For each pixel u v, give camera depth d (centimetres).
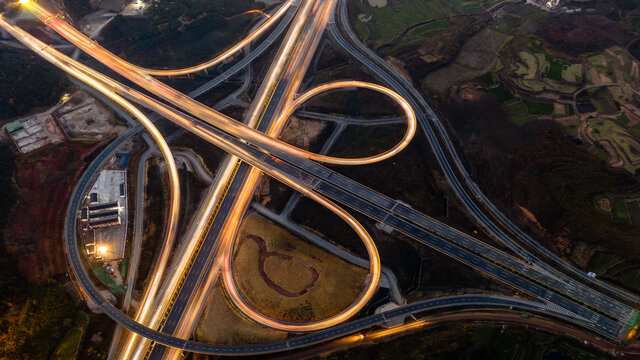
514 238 13788
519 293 12644
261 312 12412
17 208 13925
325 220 14250
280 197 14838
